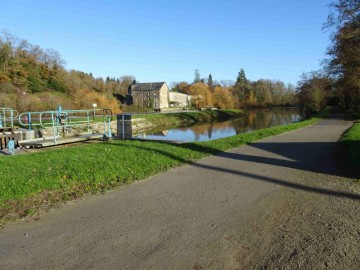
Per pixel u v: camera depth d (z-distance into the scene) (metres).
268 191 7.51
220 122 54.75
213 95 100.25
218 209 6.37
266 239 5.04
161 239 5.09
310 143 15.22
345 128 23.58
